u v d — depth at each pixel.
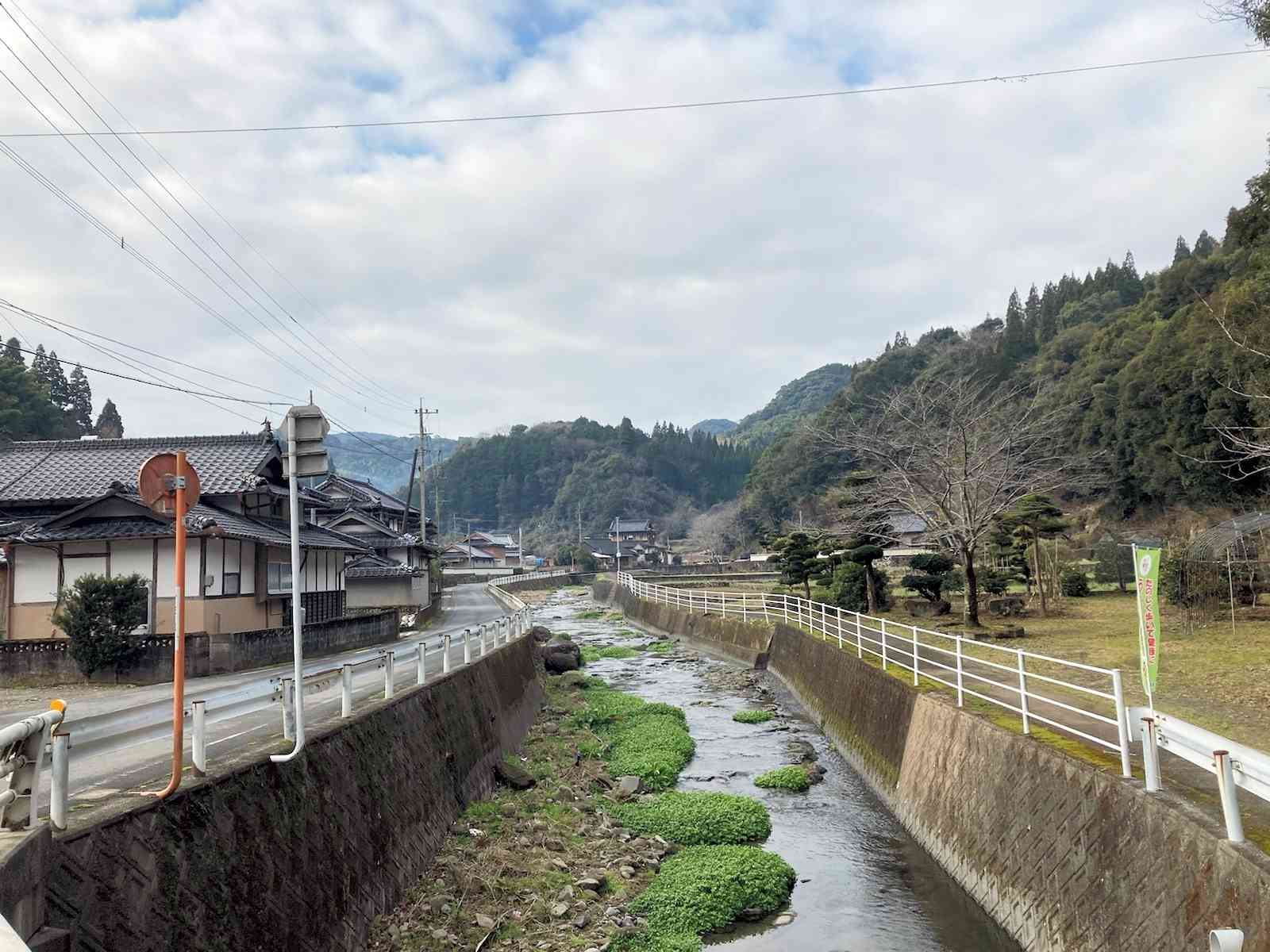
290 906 7.73
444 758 13.64
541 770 17.27
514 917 10.38
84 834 5.50
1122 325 55.75
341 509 50.09
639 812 14.80
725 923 10.91
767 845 13.72
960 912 11.13
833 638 24.80
